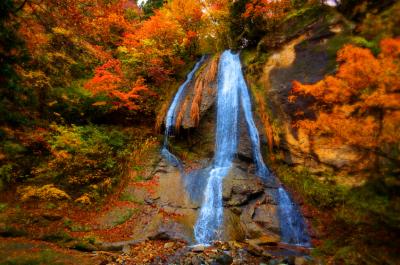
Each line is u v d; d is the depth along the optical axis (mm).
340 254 6895
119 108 14961
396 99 4789
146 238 8969
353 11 11484
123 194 11500
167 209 10445
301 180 11047
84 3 8352
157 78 16500
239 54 16750
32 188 10648
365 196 5324
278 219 9734
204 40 20625
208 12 18297
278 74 13281
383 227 5320
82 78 15508
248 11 15328
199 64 18156
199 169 12773
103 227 9773
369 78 5305
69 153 11875
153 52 15883
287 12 15367
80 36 10492
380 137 5121
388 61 4898
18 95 5961
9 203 10117
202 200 10789
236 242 8766
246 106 14016
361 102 5645
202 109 14352
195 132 14242
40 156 11969
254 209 10164
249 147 12977
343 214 8531
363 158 5711
